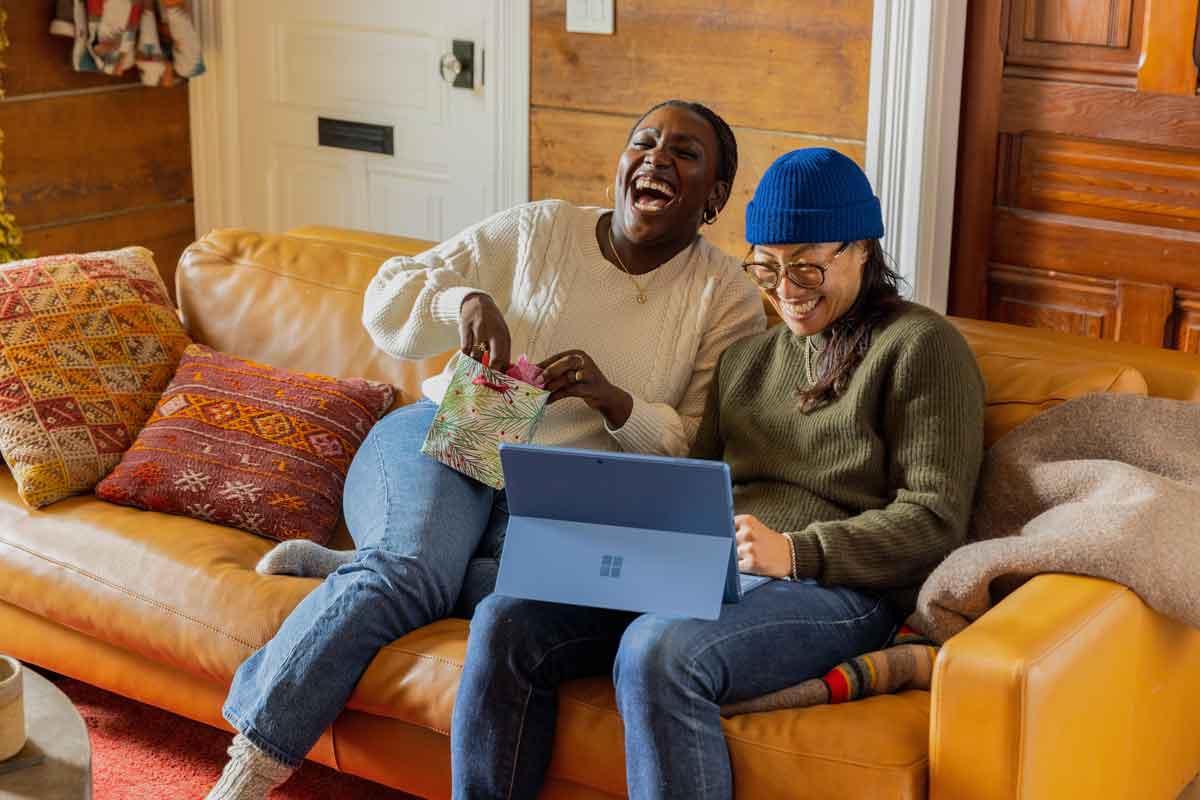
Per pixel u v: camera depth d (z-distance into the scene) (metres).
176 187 4.34
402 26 3.90
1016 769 1.65
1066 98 3.04
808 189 2.02
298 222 4.28
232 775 2.03
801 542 1.95
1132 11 2.92
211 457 2.47
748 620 1.88
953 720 1.68
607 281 2.38
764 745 1.79
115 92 4.10
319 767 2.41
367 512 2.27
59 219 4.02
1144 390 2.20
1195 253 2.97
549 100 3.65
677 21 3.41
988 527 2.09
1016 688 1.63
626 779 1.88
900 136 3.15
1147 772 2.02
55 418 2.52
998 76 3.12
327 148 4.15
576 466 1.88
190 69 4.09
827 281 2.05
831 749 1.76
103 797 2.29
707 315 2.36
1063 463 2.04
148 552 2.31
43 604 2.37
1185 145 2.92
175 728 2.51
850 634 1.96
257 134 4.26
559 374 2.23
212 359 2.66
